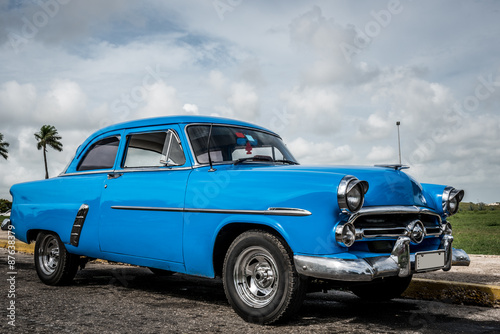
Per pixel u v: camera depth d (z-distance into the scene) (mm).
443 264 3928
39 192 5613
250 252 3764
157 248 4297
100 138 5312
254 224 3748
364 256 3408
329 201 3348
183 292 5129
